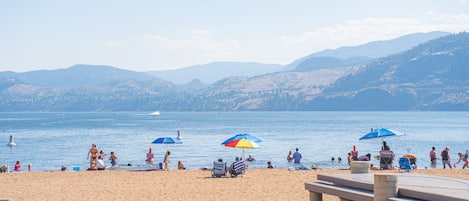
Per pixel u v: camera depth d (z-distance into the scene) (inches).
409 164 1072.8
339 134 4109.3
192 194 764.0
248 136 1151.6
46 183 893.2
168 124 6569.9
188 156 2258.9
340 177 504.1
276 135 3973.9
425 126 5895.7
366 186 462.9
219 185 860.6
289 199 712.4
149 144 3009.4
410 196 406.0
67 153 2501.2
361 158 1259.2
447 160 1282.0
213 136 3789.4
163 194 766.5
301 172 1060.5
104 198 731.4
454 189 409.4
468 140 3501.5
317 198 526.3
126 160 2145.7
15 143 3203.7
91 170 1138.0
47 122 7667.3
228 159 2138.3
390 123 6786.4
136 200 714.2
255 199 716.0
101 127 5649.6
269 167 1294.3
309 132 4429.1
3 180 934.4
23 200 716.0
